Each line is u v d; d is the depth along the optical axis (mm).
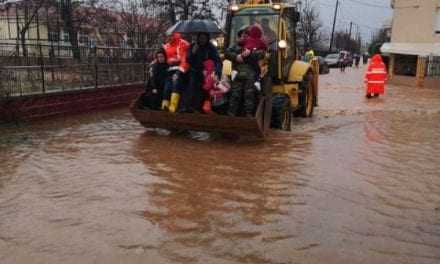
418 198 5664
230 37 10586
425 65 25844
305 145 8500
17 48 17609
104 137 8969
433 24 27938
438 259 4059
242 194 5691
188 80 8930
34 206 5238
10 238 4422
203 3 26734
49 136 9000
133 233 4531
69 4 27219
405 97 18594
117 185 5984
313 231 4617
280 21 10266
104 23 27500
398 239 4465
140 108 9312
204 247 4238
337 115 12828
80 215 4980
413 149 8312
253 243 4328
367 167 7039
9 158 7285
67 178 6270
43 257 4055
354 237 4496
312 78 12484
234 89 8625
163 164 7012
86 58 13867
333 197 5645
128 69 13969
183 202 5395
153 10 25984
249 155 7645
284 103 9766
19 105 10148
